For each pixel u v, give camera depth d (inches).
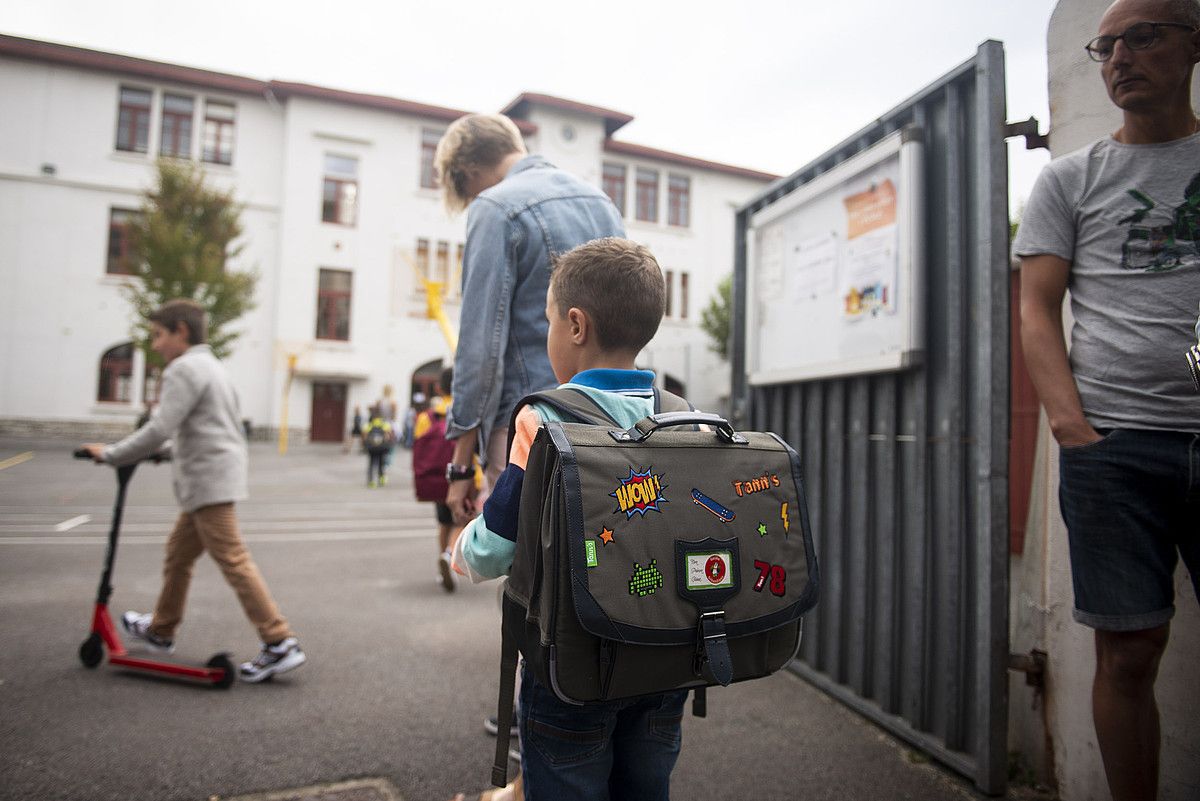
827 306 129.9
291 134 1010.7
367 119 1046.4
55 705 119.6
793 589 55.3
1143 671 66.8
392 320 1050.7
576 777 55.0
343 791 92.7
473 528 57.2
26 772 96.1
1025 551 100.7
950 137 104.1
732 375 162.6
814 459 135.6
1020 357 126.4
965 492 101.0
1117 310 68.1
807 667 135.9
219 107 1003.3
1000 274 93.6
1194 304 63.9
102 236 954.7
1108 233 69.7
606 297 61.4
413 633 165.3
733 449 56.6
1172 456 63.6
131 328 837.2
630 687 48.7
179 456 132.8
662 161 1189.7
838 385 129.6
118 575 221.9
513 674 54.1
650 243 1175.6
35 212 933.8
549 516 48.9
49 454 721.0
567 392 57.5
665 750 61.2
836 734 111.0
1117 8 66.9
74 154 946.1
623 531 49.0
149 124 976.3
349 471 696.4
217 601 190.1
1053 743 92.4
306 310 1014.4
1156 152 68.1
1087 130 86.3
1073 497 68.6
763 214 149.6
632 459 51.2
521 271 92.7
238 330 996.6
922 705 106.4
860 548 121.3
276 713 117.6
